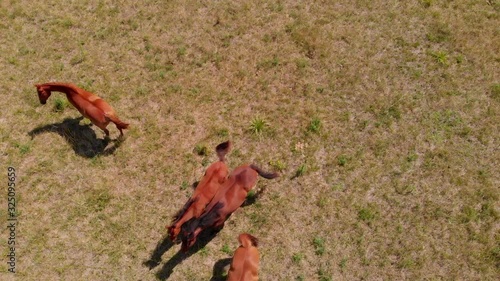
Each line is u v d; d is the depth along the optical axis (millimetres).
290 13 10828
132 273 8281
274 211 8711
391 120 9523
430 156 9156
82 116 9586
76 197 8844
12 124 9500
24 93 9820
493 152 9180
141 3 10969
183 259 8359
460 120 9508
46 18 10781
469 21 10664
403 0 10953
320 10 10859
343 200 8781
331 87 9914
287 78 10047
